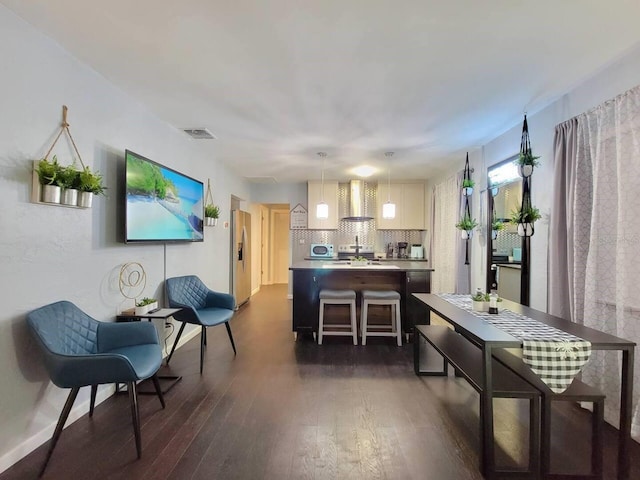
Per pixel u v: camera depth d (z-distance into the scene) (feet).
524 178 9.46
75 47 6.69
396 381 9.23
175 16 5.72
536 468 5.55
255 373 9.71
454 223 16.11
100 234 7.96
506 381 6.14
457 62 7.18
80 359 5.71
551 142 9.30
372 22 5.85
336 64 7.25
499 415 7.61
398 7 5.46
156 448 6.25
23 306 5.95
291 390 8.64
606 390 7.25
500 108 9.63
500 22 5.86
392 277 13.62
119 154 8.58
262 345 12.24
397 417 7.38
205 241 14.34
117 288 8.59
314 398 8.21
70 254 7.04
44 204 6.36
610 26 5.96
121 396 8.24
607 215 7.23
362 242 21.99
